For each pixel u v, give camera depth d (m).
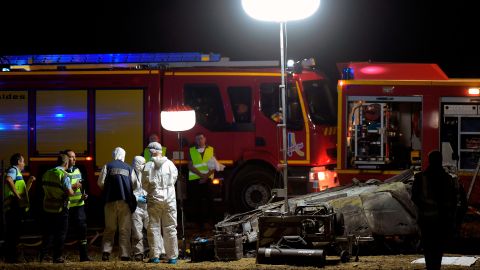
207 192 26.00
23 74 27.75
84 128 27.48
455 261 18.17
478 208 25.97
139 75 27.44
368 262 18.36
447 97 26.28
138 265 18.27
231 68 27.36
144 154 24.47
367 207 20.17
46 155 27.52
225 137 27.12
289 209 19.66
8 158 27.64
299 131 26.81
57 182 19.55
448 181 15.61
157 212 19.02
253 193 27.16
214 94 27.28
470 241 22.94
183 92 27.39
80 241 19.89
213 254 19.55
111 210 19.62
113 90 27.45
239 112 27.17
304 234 18.31
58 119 27.56
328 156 27.12
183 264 18.61
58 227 19.48
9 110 27.77
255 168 27.14
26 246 23.25
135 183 19.98
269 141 26.92
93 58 28.33
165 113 20.66
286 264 17.91
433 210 15.46
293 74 26.95
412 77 26.88
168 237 18.95
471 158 26.16
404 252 20.67
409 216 20.17
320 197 21.48
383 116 26.39
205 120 27.27
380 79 26.73
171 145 27.22
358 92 26.52
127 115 27.39
